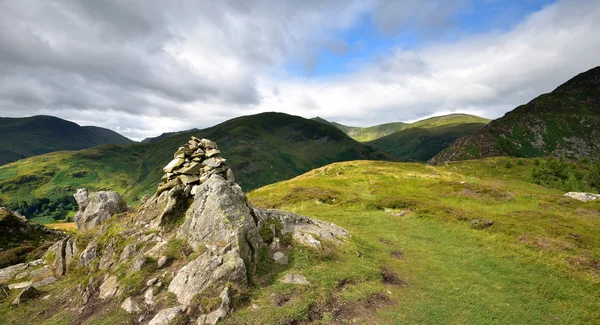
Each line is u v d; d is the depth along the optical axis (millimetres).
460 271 21203
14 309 16594
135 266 17172
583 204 41812
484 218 32031
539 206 41688
